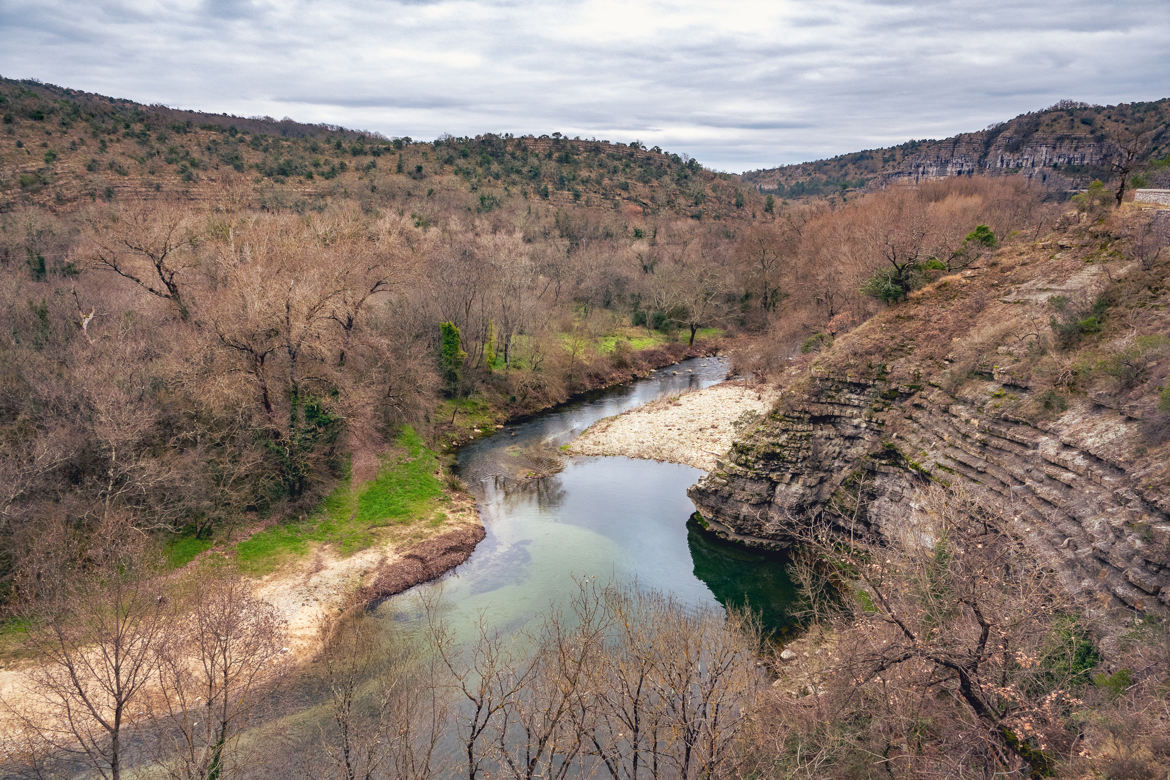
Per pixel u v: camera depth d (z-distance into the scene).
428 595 30.44
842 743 16.16
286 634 27.03
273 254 39.44
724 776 15.95
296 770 19.59
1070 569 19.61
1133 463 19.75
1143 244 27.95
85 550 26.70
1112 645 16.81
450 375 54.28
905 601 17.91
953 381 29.72
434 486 41.16
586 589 30.78
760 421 37.12
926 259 45.00
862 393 33.50
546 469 45.81
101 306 38.59
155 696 22.64
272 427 33.88
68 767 19.98
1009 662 14.72
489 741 19.31
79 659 20.73
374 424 42.91
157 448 32.44
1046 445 23.42
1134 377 22.20
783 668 22.77
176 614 22.50
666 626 19.33
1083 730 14.46
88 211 58.84
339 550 33.44
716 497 36.06
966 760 14.77
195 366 33.44
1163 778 11.85
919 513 26.38
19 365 32.12
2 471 26.67
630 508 40.28
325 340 38.03
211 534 32.31
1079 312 26.97
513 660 24.28
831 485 33.47
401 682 21.84
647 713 16.88
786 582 31.81
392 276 43.72
